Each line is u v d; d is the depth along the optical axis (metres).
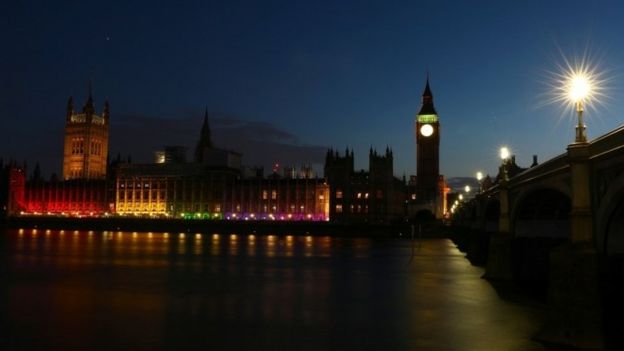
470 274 66.50
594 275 28.83
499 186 61.38
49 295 48.19
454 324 37.53
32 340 32.38
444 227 175.25
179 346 31.28
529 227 59.94
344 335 34.16
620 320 28.61
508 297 48.88
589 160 29.89
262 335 33.94
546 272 58.03
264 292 50.84
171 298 47.00
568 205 50.69
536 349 30.66
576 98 30.34
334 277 62.91
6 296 47.53
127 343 31.84
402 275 65.25
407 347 31.50
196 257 88.12
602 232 29.05
